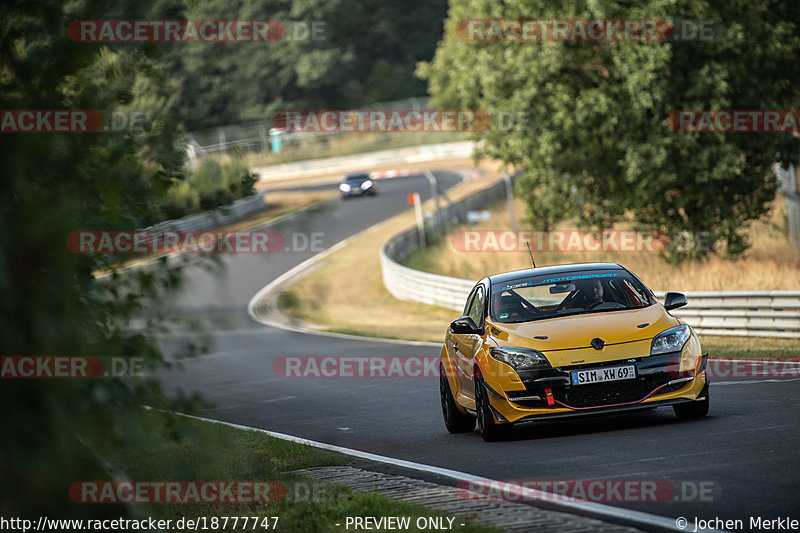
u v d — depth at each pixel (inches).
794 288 3275.1
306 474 1194.6
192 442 653.9
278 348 3543.3
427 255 5994.1
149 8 634.8
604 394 1314.0
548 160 4345.5
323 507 970.1
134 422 628.1
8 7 617.0
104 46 629.6
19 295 543.5
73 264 583.5
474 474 1144.8
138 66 652.7
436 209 6569.9
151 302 656.4
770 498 880.9
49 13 622.2
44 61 618.8
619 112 4111.7
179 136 669.3
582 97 4153.5
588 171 4451.3
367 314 4820.4
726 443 1173.1
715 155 4128.9
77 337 575.8
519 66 4279.0
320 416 1894.7
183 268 660.1
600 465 1112.8
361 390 2282.2
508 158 4722.0
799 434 1194.6
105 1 629.3
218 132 673.6
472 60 4906.5
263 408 2096.5
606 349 1326.3
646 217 4471.0
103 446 615.2
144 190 665.0
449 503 983.6
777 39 4060.0
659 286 3764.8
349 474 1210.6
